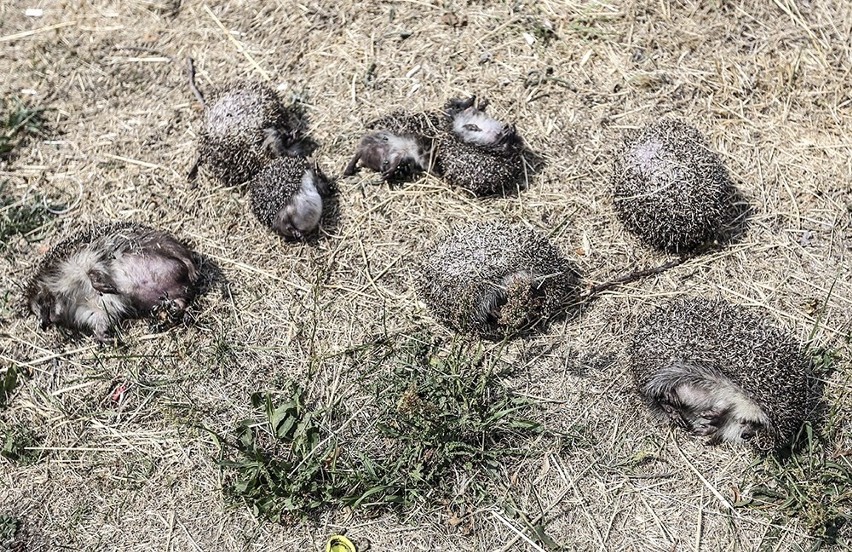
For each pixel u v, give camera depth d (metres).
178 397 1.52
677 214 1.55
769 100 1.71
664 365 1.45
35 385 1.56
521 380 1.50
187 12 1.93
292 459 1.45
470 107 1.66
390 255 1.62
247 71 1.83
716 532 1.39
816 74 1.72
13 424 1.53
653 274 1.57
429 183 1.67
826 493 1.40
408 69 1.79
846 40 1.75
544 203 1.64
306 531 1.42
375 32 1.83
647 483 1.43
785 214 1.61
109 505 1.46
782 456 1.43
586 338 1.53
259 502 1.43
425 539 1.41
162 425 1.51
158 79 1.85
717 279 1.56
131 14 1.94
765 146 1.67
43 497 1.47
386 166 1.66
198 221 1.68
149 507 1.45
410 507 1.42
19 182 1.76
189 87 1.83
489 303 1.51
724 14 1.78
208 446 1.48
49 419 1.53
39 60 1.90
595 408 1.48
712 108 1.71
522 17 1.81
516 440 1.46
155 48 1.89
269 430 1.48
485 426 1.45
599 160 1.67
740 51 1.75
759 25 1.77
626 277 1.57
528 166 1.67
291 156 1.68
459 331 1.53
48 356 1.58
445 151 1.65
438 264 1.54
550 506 1.42
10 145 1.79
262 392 1.51
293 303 1.58
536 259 1.52
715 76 1.73
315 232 1.64
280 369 1.53
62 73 1.88
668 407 1.46
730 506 1.41
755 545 1.38
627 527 1.40
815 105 1.70
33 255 1.68
